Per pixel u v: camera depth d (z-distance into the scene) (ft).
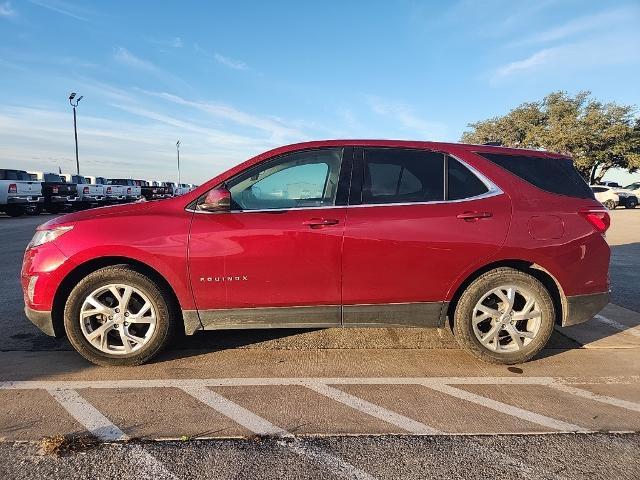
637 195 108.37
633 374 12.00
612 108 131.23
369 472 7.89
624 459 8.29
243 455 8.34
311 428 9.25
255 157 12.35
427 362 12.71
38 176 86.69
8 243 37.86
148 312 12.01
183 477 7.72
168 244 11.57
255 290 11.84
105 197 94.22
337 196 12.07
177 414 9.74
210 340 14.29
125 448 8.52
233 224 11.69
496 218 12.02
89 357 12.01
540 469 7.99
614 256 31.45
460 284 12.21
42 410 9.87
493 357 12.37
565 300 12.47
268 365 12.40
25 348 13.47
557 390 11.04
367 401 10.41
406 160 12.47
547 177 12.73
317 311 12.07
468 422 9.53
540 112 151.74
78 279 12.15
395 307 12.15
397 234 11.78
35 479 7.65
